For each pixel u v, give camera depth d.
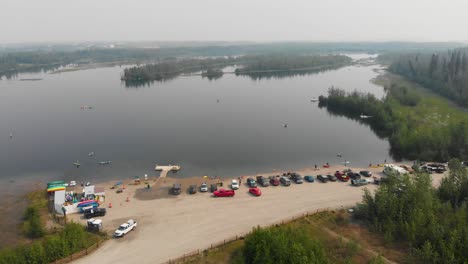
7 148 181.62
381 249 89.00
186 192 124.44
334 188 125.94
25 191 133.25
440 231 88.56
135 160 164.88
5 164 160.50
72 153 174.38
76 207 109.88
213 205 113.56
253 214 107.25
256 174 147.12
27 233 98.56
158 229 99.19
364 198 106.31
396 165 149.75
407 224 91.75
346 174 136.00
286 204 113.62
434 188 112.88
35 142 191.12
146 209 111.12
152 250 89.25
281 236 85.31
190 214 107.62
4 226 104.06
